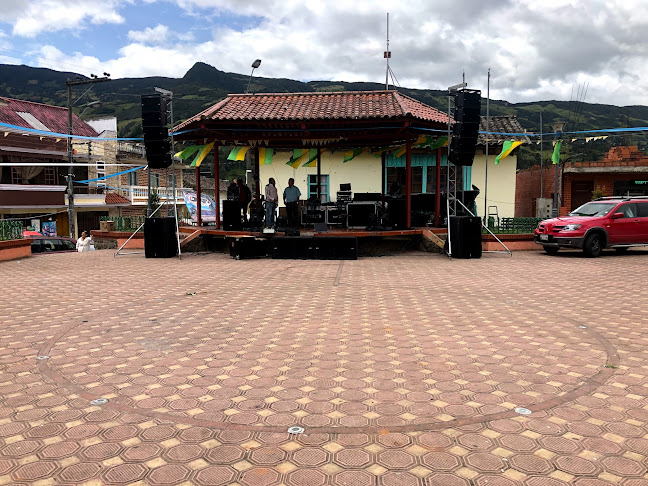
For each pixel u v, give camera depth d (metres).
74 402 3.61
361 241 13.31
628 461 2.75
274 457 2.82
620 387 3.81
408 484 2.54
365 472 2.66
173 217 12.83
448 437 3.04
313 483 2.55
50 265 11.42
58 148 26.31
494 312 6.38
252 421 3.28
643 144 27.92
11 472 2.67
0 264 11.75
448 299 7.22
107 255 13.59
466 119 11.45
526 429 3.13
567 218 12.77
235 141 14.88
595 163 20.00
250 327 5.70
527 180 24.42
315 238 12.22
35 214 25.56
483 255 12.84
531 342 5.03
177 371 4.26
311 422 3.26
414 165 19.09
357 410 3.43
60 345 5.04
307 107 13.43
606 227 12.20
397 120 12.07
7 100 26.38
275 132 13.48
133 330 5.61
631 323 5.80
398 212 13.51
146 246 12.70
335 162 19.97
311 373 4.18
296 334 5.38
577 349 4.79
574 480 2.56
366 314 6.29
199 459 2.80
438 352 4.71
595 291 7.79
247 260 12.13
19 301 7.25
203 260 12.19
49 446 2.96
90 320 6.08
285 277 9.39
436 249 13.12
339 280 9.00
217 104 13.70
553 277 9.16
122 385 3.94
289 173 20.28
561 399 3.59
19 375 4.18
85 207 28.12
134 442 3.01
